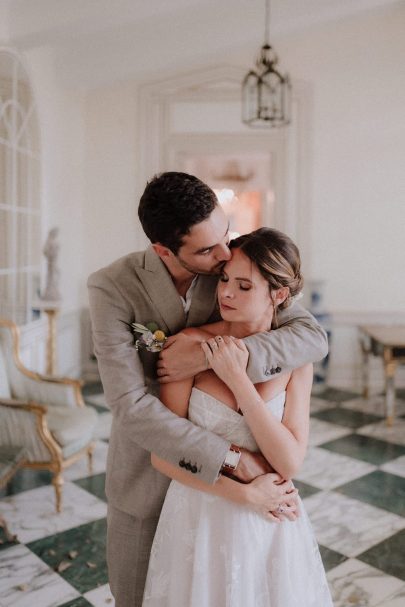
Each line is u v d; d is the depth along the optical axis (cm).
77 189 648
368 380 614
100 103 654
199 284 147
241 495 124
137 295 145
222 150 645
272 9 558
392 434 482
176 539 134
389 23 627
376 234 642
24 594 245
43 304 490
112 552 156
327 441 463
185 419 130
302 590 137
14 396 381
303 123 637
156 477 149
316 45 633
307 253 644
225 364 125
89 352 674
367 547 290
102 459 411
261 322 138
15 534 297
